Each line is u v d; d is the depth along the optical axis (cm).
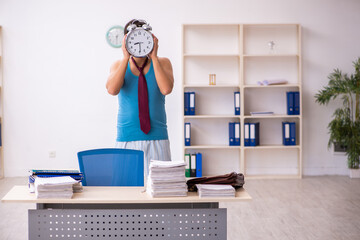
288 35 666
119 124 321
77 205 238
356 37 665
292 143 651
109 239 229
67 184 225
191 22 660
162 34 659
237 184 243
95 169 288
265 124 675
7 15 648
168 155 325
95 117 660
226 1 661
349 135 638
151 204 239
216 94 672
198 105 672
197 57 664
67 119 659
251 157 677
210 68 666
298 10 663
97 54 655
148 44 303
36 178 236
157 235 229
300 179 646
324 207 488
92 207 239
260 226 421
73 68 655
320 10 663
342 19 664
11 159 659
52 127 659
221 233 230
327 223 429
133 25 303
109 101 659
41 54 653
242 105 643
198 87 670
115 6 653
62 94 656
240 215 459
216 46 665
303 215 457
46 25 651
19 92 654
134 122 314
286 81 654
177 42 660
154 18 657
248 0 661
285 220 440
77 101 658
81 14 652
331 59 667
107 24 654
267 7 662
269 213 466
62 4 650
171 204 239
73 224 228
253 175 669
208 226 229
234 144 651
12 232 402
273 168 678
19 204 498
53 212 228
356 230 407
